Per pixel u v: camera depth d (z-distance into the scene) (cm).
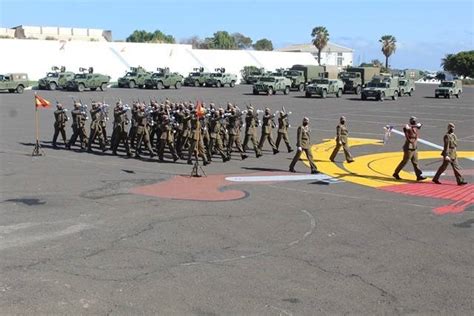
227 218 1187
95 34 12538
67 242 994
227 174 1745
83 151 2173
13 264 871
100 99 4772
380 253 971
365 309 729
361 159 2127
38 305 716
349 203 1368
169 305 727
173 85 6794
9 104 4275
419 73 11869
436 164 2055
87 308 711
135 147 2136
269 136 2167
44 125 3016
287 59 9800
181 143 2033
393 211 1294
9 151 2112
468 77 12600
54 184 1512
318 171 1838
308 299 758
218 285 802
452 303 755
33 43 7044
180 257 925
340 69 7862
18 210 1218
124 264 884
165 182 1580
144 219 1162
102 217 1172
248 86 7644
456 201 1420
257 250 973
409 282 832
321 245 1010
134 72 6788
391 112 4366
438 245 1027
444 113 4362
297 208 1299
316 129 3147
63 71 6291
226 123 2036
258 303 740
